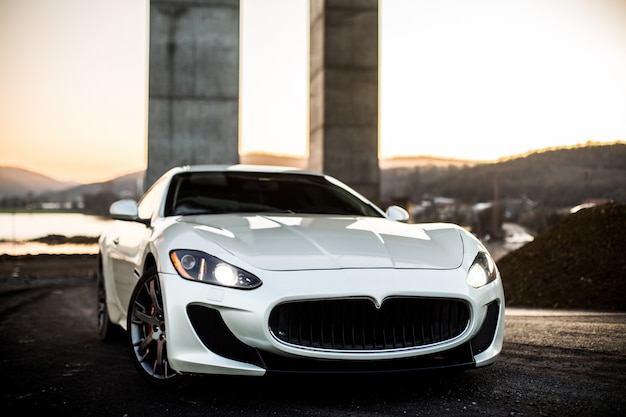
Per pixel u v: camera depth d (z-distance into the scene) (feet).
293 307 8.73
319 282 8.71
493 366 10.91
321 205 12.75
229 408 8.80
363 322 8.72
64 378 11.03
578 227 24.48
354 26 52.80
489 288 9.52
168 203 12.30
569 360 11.23
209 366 8.80
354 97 52.70
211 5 46.60
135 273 11.66
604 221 23.86
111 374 11.30
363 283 8.75
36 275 59.26
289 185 13.35
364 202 13.34
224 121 46.37
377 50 53.01
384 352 8.68
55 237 97.96
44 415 8.82
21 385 10.55
